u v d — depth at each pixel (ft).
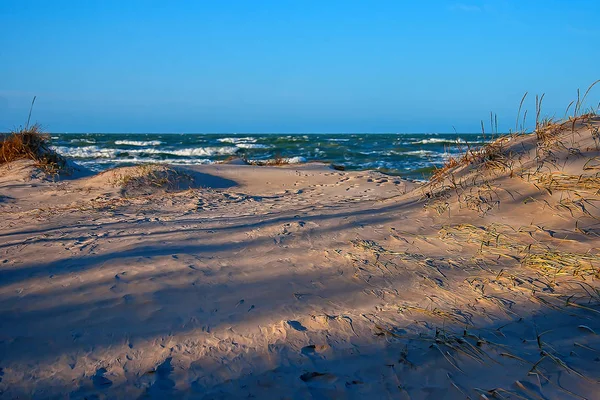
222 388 7.31
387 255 12.78
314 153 90.33
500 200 16.15
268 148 109.29
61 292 10.75
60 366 8.04
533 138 19.19
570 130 18.35
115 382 7.55
